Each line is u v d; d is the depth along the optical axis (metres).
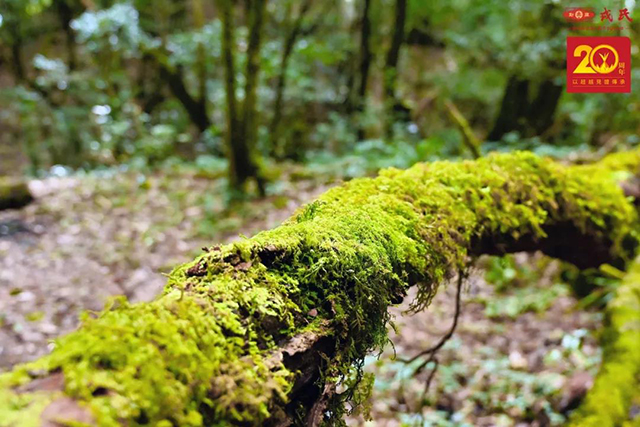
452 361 3.57
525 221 1.87
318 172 6.34
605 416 2.33
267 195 5.90
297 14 9.40
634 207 2.69
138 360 0.73
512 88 7.19
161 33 9.86
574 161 5.56
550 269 4.49
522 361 3.51
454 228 1.63
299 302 1.07
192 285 0.98
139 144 8.22
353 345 1.13
